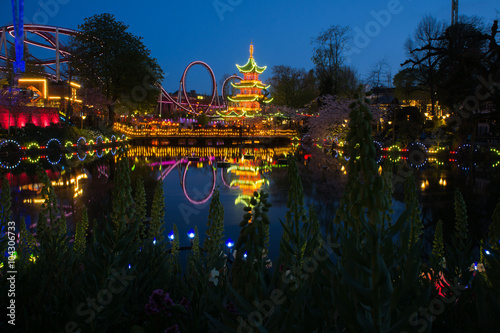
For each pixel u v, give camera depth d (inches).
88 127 2165.4
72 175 914.1
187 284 122.9
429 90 2016.5
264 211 70.1
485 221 462.6
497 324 69.0
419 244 57.2
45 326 96.4
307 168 1048.8
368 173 56.6
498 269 84.7
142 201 133.3
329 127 1932.8
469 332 79.0
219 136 2456.9
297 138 2568.9
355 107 59.1
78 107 2409.0
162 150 1893.5
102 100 2176.4
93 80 2240.4
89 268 92.8
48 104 2255.2
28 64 3029.0
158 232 143.6
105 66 2206.0
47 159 1318.9
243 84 3796.8
